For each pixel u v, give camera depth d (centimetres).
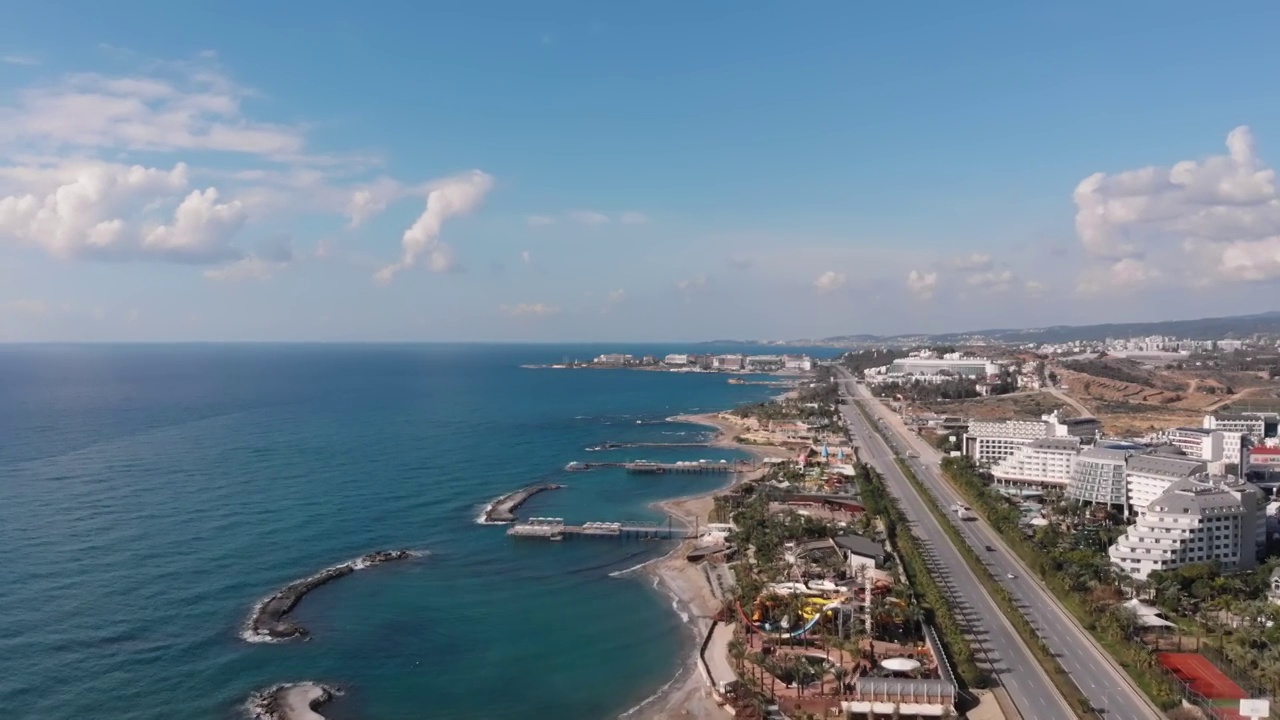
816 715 18288
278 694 19225
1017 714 17600
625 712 18975
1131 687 18738
